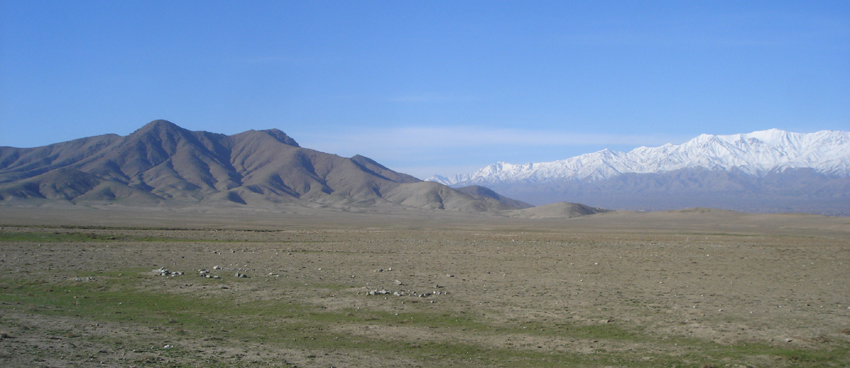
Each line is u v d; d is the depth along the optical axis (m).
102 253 53.44
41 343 19.73
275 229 118.62
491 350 21.56
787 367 19.95
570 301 31.41
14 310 25.39
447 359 20.17
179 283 34.88
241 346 20.92
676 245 78.19
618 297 33.00
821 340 23.41
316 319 26.22
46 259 46.56
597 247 72.88
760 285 38.59
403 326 25.16
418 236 96.12
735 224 170.12
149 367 17.67
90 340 20.70
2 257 46.91
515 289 35.50
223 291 32.56
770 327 25.64
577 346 22.30
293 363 18.84
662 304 30.88
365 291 32.97
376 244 74.81
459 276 41.59
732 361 20.45
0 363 17.03
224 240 78.88
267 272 41.62
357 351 20.86
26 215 159.50
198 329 23.50
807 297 33.69
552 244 78.12
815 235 114.44
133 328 23.08
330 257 54.44
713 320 26.97
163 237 80.62
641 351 21.70
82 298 29.55
